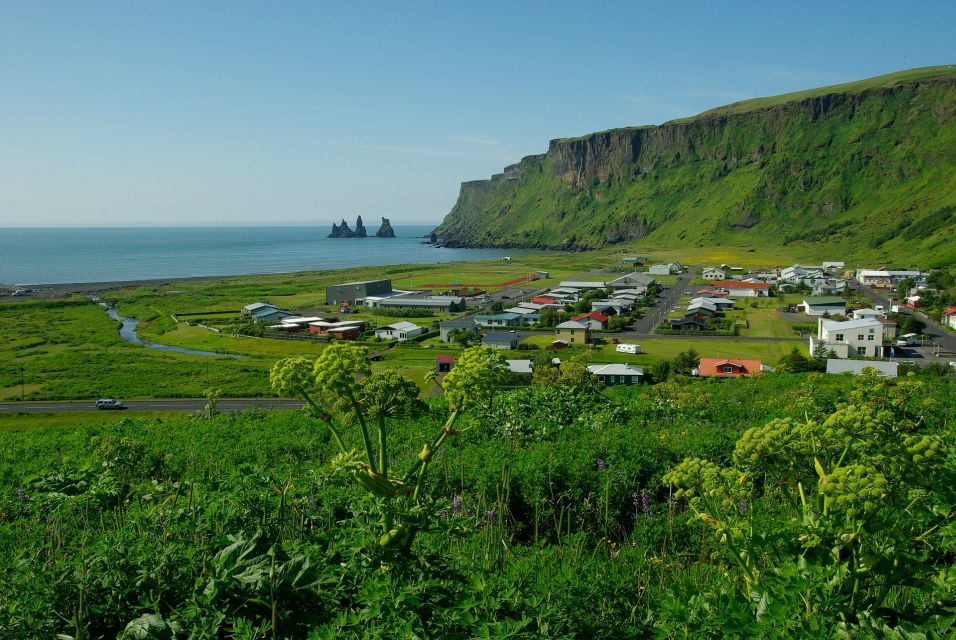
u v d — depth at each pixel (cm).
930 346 7344
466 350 611
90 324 10062
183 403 5319
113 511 977
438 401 2127
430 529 586
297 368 601
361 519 646
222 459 1585
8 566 672
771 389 2697
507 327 9506
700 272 17038
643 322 9600
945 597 518
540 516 1097
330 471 958
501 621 520
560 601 585
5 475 1549
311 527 839
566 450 1309
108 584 600
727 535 598
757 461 624
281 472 1193
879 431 550
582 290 13262
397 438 1686
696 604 541
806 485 626
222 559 601
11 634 554
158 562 632
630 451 1327
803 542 554
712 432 1544
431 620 539
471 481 1180
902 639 471
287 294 13800
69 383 6088
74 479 1120
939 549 570
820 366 5628
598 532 1051
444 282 15800
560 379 2277
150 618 548
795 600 495
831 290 12494
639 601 651
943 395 2014
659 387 2411
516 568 639
